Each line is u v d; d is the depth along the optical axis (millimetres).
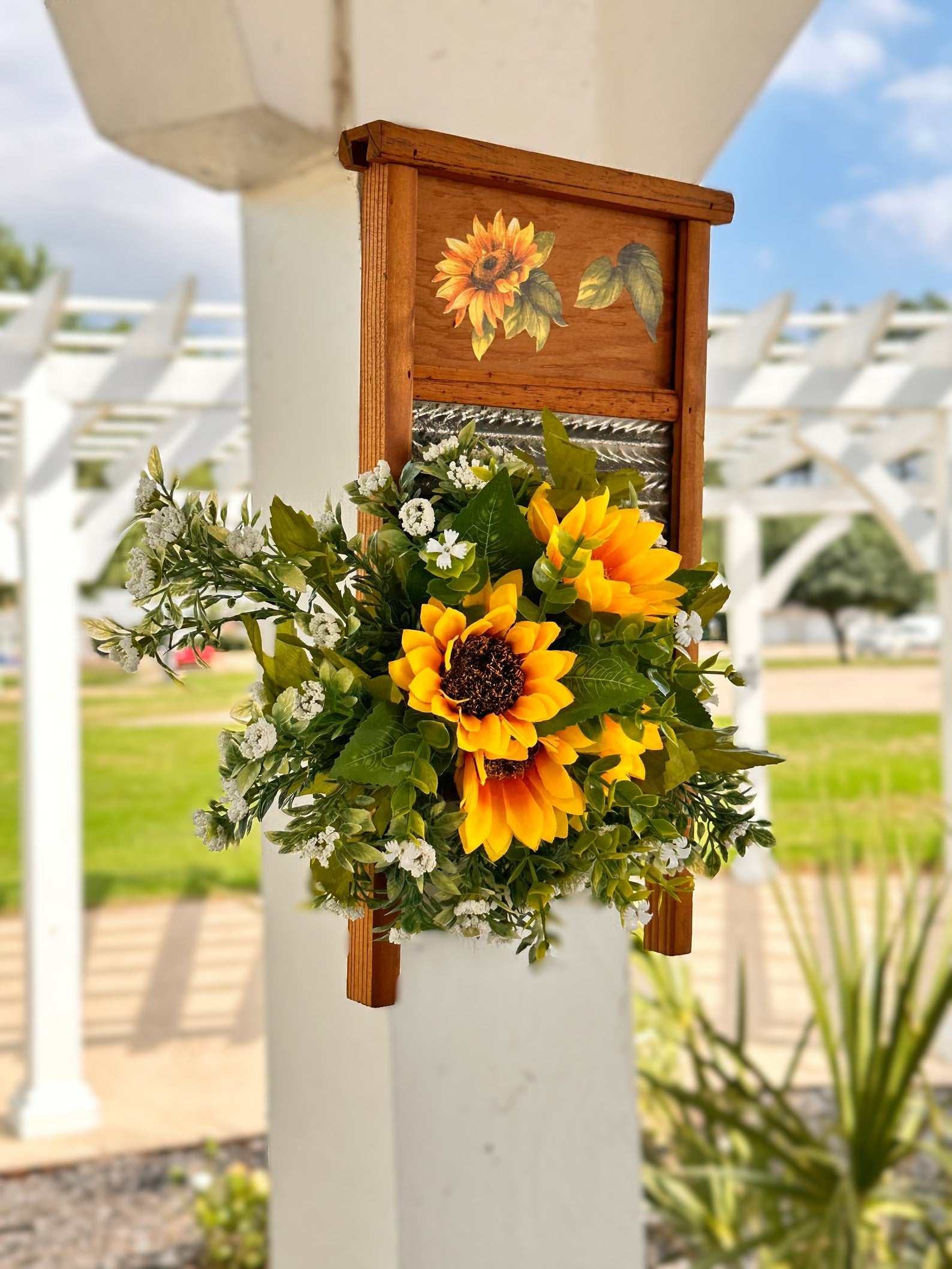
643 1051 2480
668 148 1416
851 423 5066
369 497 833
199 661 834
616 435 969
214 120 1283
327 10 1196
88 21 1287
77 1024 3834
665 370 990
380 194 850
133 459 4496
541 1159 1315
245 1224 3186
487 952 1277
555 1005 1333
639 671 861
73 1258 3154
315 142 1315
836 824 2609
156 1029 4762
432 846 807
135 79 1298
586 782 848
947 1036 4059
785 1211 2369
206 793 11469
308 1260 1358
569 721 819
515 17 1268
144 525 819
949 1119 3473
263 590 821
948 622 4301
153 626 799
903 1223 2334
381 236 849
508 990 1302
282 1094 1408
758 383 4137
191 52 1236
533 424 929
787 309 3885
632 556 874
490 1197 1282
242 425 4367
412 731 802
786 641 25250
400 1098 1234
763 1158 2178
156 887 7648
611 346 961
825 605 22250
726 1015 4637
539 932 846
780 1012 4656
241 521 822
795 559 7527
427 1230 1244
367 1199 1270
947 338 4113
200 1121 3922
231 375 3807
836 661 21812
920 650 22688
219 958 5770
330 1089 1326
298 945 1380
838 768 11125
